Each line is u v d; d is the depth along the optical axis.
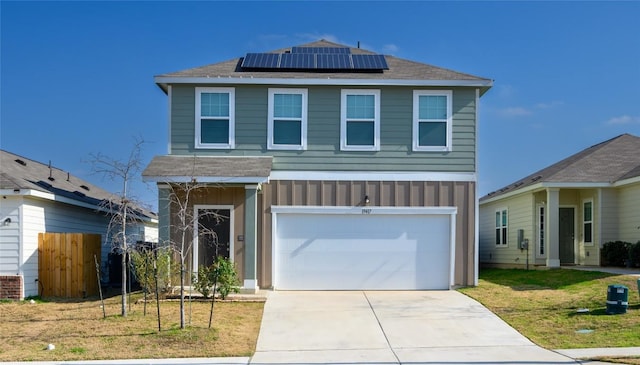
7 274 15.27
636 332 10.97
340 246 16.67
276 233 16.58
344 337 11.45
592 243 21.77
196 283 14.72
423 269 16.72
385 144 16.84
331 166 16.77
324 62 17.83
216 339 10.92
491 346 10.65
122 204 13.58
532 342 10.87
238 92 16.88
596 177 20.94
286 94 16.92
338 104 16.91
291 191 16.66
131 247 15.09
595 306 13.22
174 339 10.79
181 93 16.86
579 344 10.46
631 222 20.17
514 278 19.36
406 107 16.94
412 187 16.77
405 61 18.94
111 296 16.27
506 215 26.22
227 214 16.06
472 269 16.80
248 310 13.67
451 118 16.94
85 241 16.14
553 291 15.75
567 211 23.38
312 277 16.56
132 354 9.94
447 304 14.43
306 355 10.13
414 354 10.13
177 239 15.88
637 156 22.36
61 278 15.99
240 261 15.88
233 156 16.75
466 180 16.83
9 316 13.09
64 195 17.23
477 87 16.95
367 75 17.08
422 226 16.80
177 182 15.20
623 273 17.50
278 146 16.78
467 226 16.80
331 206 16.62
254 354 10.16
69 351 10.09
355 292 16.25
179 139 16.80
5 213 15.34
